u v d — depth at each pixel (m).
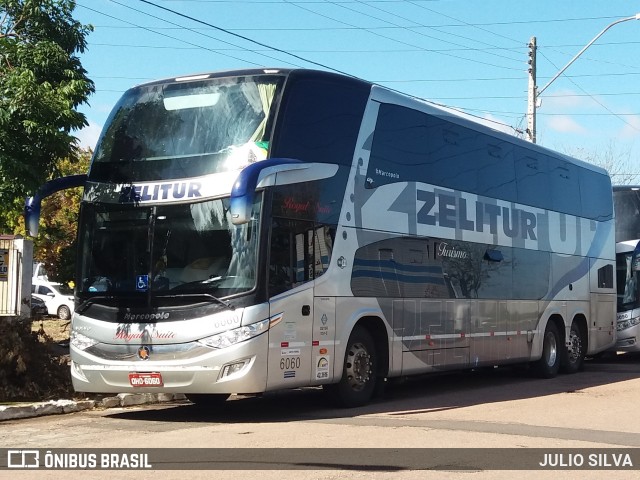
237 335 11.02
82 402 12.77
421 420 11.67
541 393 15.75
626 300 23.66
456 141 15.78
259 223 11.19
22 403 12.45
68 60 14.82
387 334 13.51
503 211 17.16
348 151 12.88
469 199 15.99
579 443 9.80
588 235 20.92
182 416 12.17
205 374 11.08
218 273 11.24
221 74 12.16
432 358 14.62
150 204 11.74
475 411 12.87
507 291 17.16
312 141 12.20
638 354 27.27
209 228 11.40
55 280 38.25
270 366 11.21
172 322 11.30
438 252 14.90
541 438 10.13
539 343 18.44
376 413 12.49
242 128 11.66
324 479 7.67
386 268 13.52
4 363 12.79
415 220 14.34
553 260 19.12
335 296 12.38
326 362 12.19
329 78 12.70
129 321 11.56
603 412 12.80
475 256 16.06
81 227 12.27
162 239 11.61
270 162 11.31
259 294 11.13
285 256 11.55
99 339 11.75
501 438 10.06
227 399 14.53
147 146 12.08
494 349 16.59
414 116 14.58
